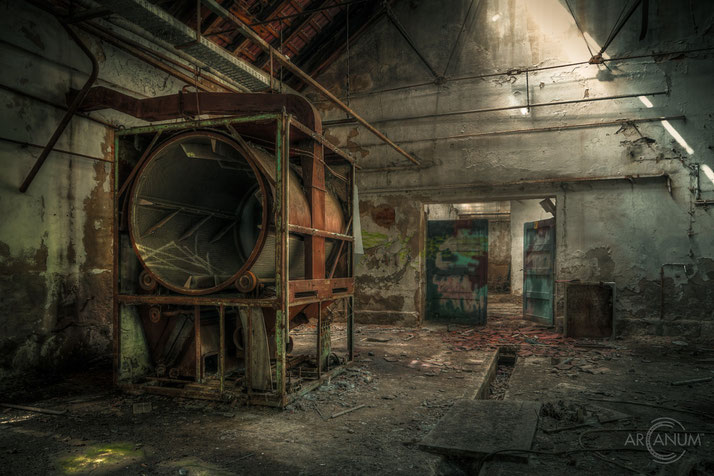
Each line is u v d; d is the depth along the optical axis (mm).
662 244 7875
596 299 7805
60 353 5211
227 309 4383
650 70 8047
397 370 5480
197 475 2654
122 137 4555
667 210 7863
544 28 8742
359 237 5848
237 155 4695
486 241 9852
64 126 4891
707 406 3992
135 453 2975
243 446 3098
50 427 3467
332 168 5934
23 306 4820
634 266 8016
